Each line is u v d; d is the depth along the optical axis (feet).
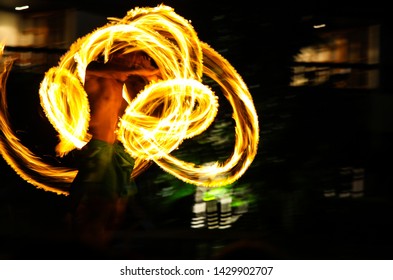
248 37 28.99
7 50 32.60
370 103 30.25
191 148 28.66
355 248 24.53
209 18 29.35
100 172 24.88
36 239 22.79
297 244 24.81
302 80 29.40
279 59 29.01
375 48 32.60
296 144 28.68
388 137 30.17
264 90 28.81
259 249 20.65
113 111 25.16
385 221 27.32
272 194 27.96
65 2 34.65
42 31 35.04
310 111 29.12
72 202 24.88
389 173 29.55
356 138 29.53
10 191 30.63
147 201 28.48
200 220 27.81
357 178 28.89
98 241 22.66
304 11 29.45
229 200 27.89
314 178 28.30
